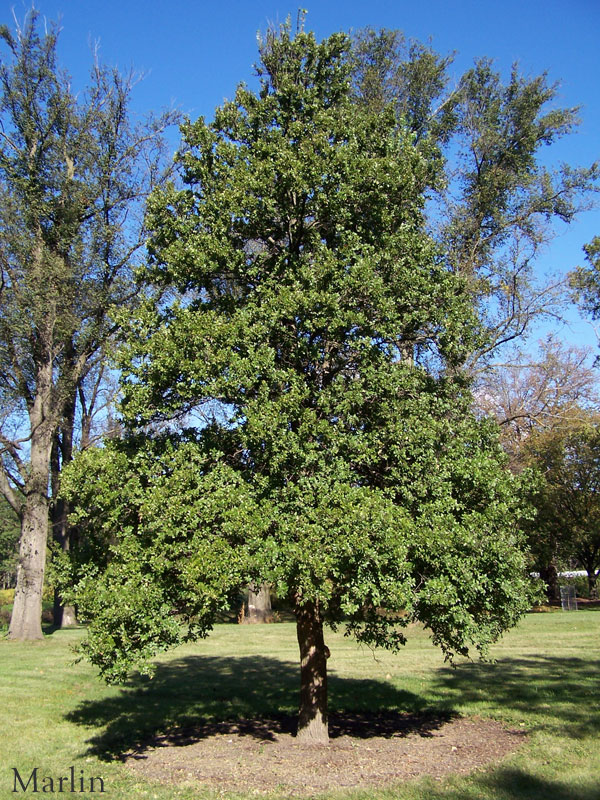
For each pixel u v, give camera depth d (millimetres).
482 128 21453
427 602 7492
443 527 7273
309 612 9477
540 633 19625
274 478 7711
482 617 8344
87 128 20375
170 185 10055
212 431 8539
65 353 20969
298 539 7059
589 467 30609
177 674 15023
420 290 8711
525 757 7992
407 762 8164
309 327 8219
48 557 26422
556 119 21422
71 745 9195
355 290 8289
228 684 13820
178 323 8211
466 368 18062
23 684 13055
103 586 7457
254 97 10242
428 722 10391
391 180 8953
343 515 6980
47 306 18375
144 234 20125
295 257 9312
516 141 21844
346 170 8859
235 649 18969
